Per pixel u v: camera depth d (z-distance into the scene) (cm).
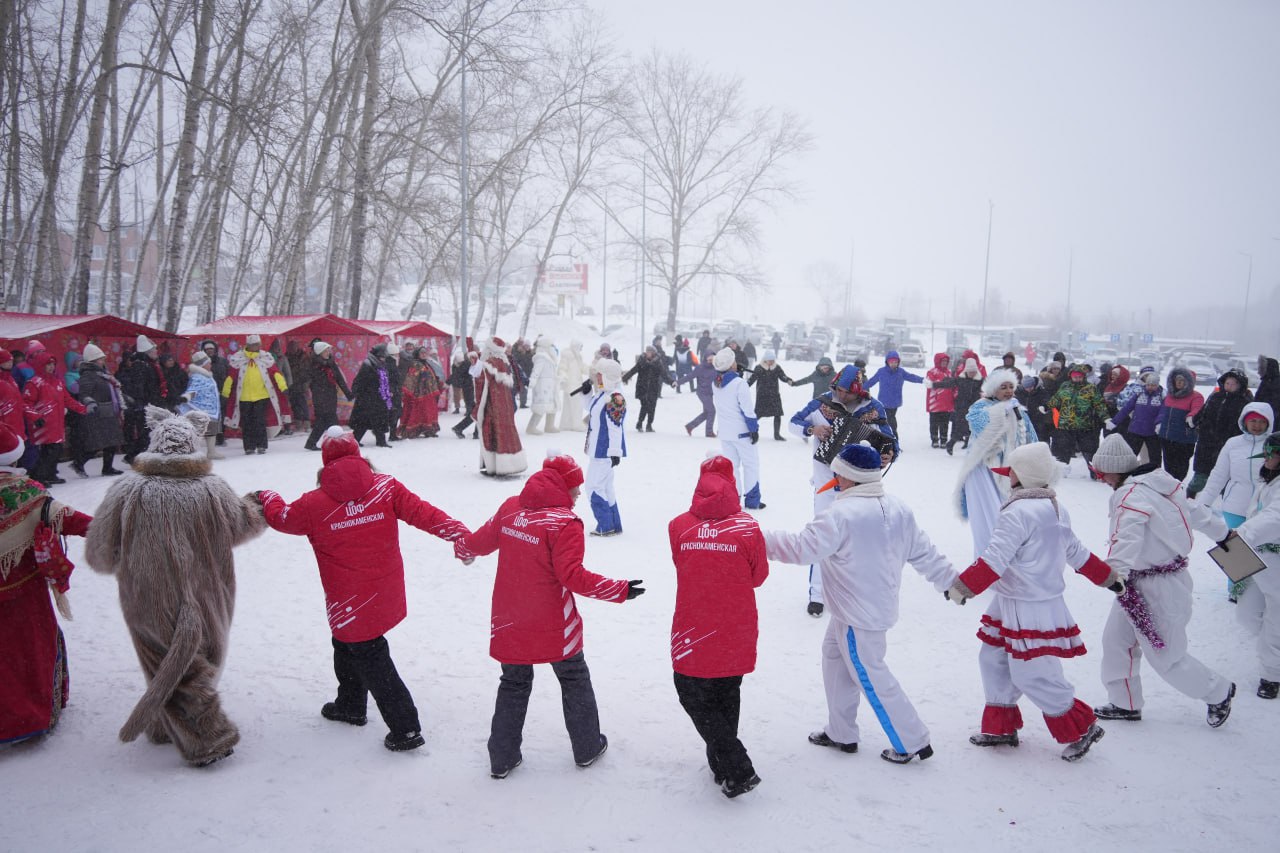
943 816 362
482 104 2712
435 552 783
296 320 1563
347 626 402
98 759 404
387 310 4631
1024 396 1344
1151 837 348
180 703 389
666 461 1308
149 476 405
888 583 403
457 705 470
